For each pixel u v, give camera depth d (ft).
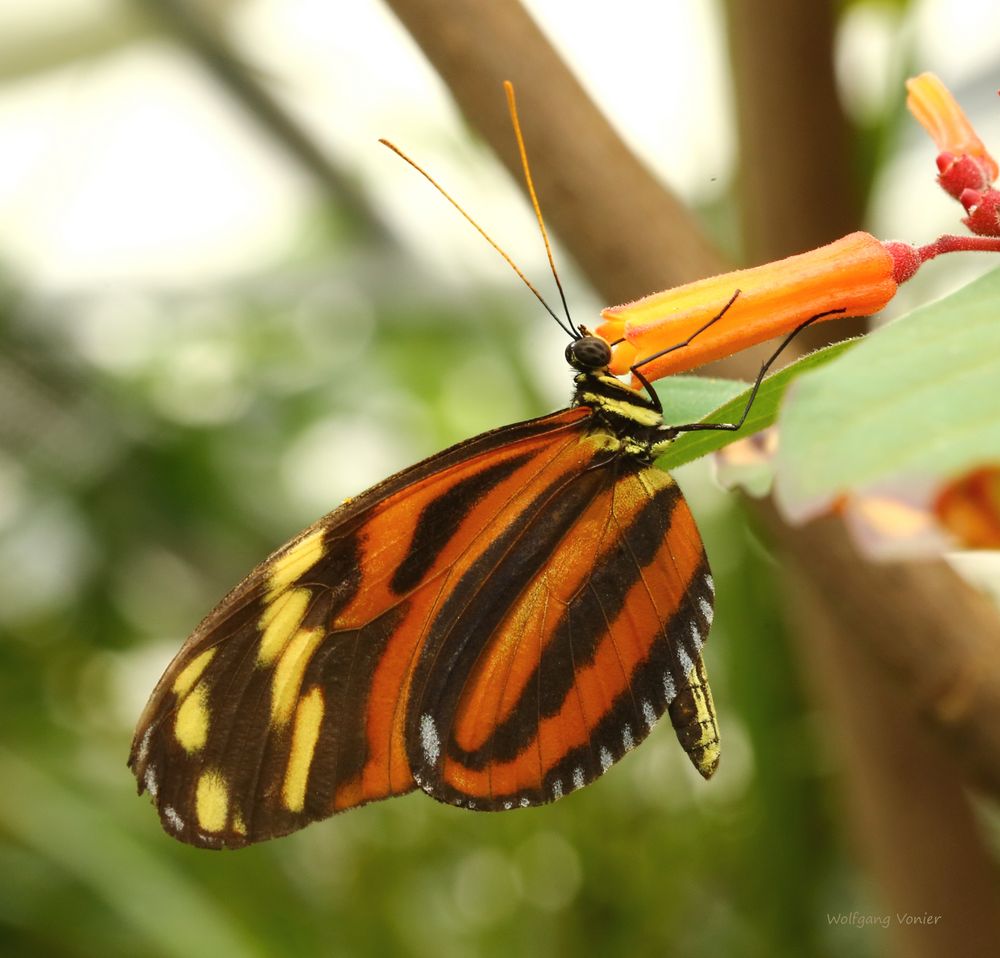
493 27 1.14
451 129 1.44
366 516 1.16
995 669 1.14
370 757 1.17
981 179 1.10
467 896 1.62
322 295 2.34
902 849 1.23
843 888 1.42
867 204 1.28
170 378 2.16
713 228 1.46
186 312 2.36
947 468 0.85
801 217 1.20
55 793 1.51
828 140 1.20
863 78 1.34
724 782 1.51
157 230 2.31
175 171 2.18
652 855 1.49
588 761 1.19
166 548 2.13
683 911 1.48
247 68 1.89
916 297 1.35
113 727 1.96
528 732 1.19
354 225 2.27
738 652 1.41
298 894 1.56
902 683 1.14
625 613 1.19
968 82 1.76
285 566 1.15
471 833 1.60
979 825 1.23
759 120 1.20
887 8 1.32
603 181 1.14
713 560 1.43
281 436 2.15
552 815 1.54
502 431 1.17
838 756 1.25
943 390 0.90
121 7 1.80
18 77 1.93
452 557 1.17
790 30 1.19
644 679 1.19
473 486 1.18
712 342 1.08
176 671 1.14
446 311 2.30
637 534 1.19
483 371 2.25
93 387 2.10
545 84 1.14
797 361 1.08
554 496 1.18
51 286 2.31
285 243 2.36
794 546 1.14
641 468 1.19
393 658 1.17
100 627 2.06
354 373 2.22
